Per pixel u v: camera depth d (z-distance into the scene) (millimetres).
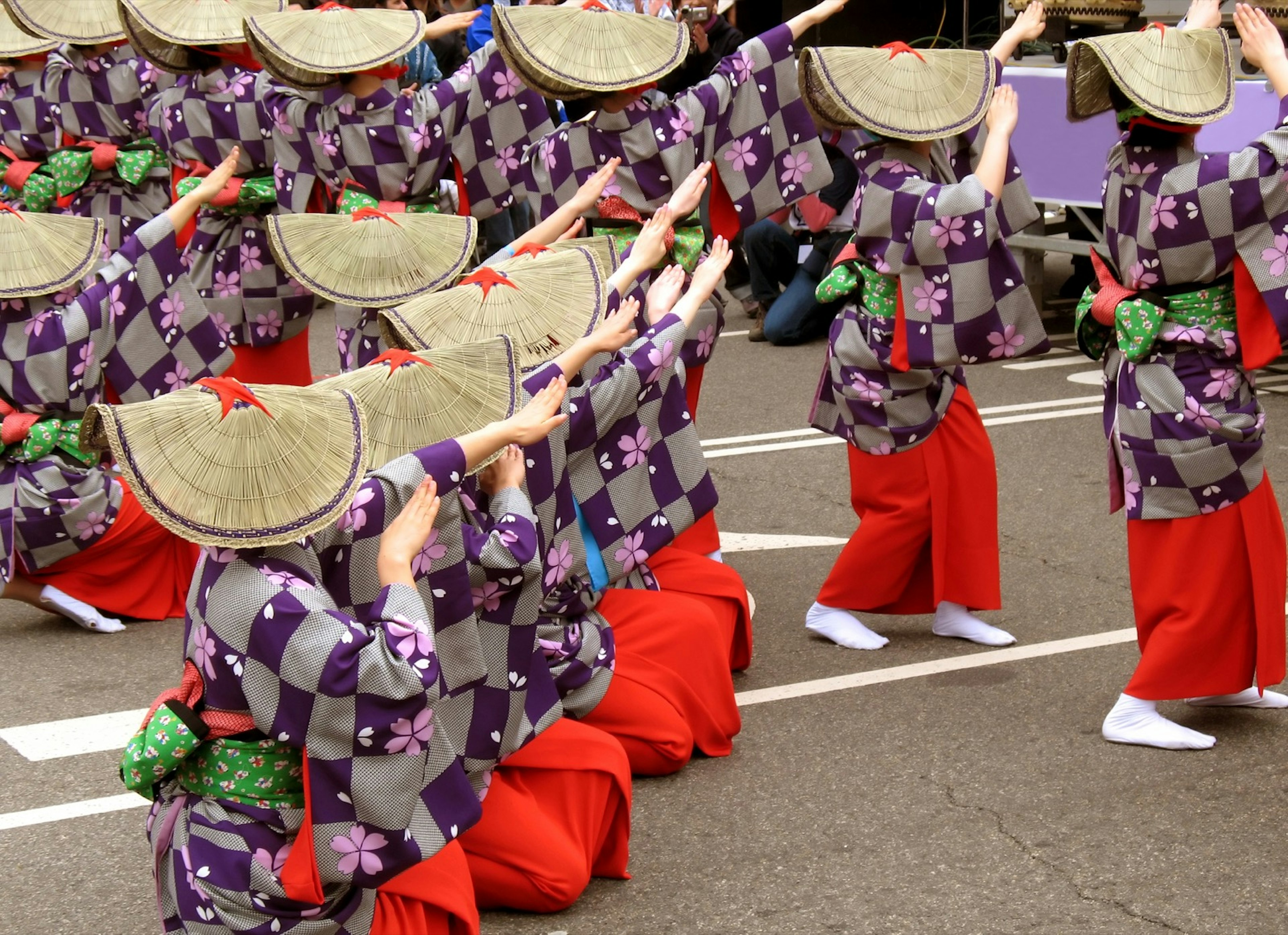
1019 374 10938
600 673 5086
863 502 6363
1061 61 10633
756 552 7625
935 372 6133
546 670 4531
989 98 5832
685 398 5500
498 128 7488
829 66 5781
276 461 3359
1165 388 5180
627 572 5277
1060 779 5113
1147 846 4641
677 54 6344
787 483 8711
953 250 5637
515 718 4355
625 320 4750
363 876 3463
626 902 4484
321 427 3463
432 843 3658
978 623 6406
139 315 6746
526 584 4281
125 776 3449
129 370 6781
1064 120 10773
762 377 11195
